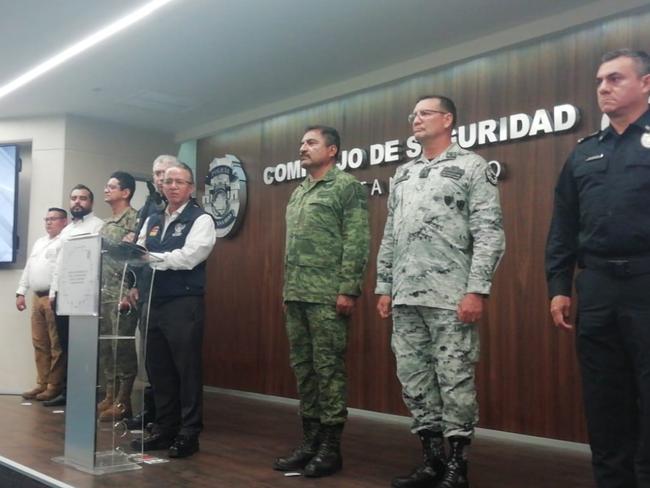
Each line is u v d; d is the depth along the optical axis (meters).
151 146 6.29
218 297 5.84
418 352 2.64
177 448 3.13
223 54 4.41
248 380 5.49
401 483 2.58
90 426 2.85
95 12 3.85
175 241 3.26
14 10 3.84
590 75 3.63
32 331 5.28
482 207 2.52
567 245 2.22
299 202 3.03
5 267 5.93
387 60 4.47
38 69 4.75
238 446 3.44
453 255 2.54
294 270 2.94
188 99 5.36
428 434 2.63
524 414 3.79
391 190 2.84
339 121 4.96
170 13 3.84
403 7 3.69
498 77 4.04
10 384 5.79
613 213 1.98
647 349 1.90
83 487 2.59
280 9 3.76
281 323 5.27
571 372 3.61
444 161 2.63
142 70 4.74
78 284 2.94
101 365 2.86
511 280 3.89
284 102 5.32
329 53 4.37
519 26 3.87
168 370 3.32
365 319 4.64
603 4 3.52
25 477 2.85
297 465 2.93
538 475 2.96
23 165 6.07
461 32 4.00
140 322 2.98
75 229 5.06
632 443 2.02
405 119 4.53
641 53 2.04
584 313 2.04
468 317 2.44
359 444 3.57
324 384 2.86
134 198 6.51
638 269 1.93
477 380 4.00
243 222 5.69
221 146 5.98
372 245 4.64
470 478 2.90
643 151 1.97
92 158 5.93
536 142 3.83
